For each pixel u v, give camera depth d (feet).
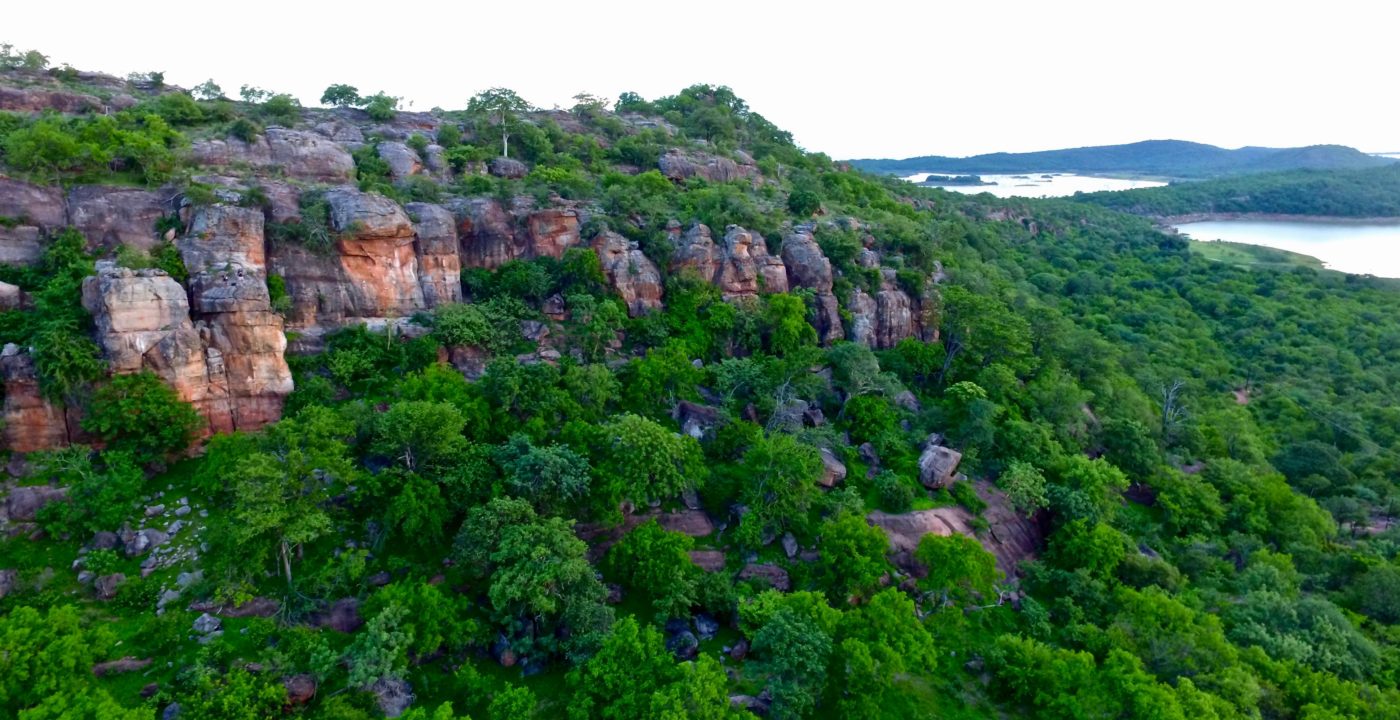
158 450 156.35
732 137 433.89
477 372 199.00
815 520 176.04
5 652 98.07
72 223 177.27
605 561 154.92
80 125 204.03
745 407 209.46
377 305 203.00
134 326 155.33
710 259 241.35
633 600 149.07
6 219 170.71
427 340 196.44
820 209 312.71
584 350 211.61
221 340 167.02
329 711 108.06
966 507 192.03
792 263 253.44
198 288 167.63
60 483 146.00
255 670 116.98
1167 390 295.89
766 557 166.30
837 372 226.99
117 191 182.50
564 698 123.13
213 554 139.13
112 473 144.97
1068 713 127.44
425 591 125.49
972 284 289.12
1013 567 182.19
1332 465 250.16
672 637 140.36
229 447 145.38
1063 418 227.20
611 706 110.52
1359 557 185.37
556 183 259.80
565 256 226.38
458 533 140.97
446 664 127.65
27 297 164.45
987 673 145.69
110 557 135.33
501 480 152.66
